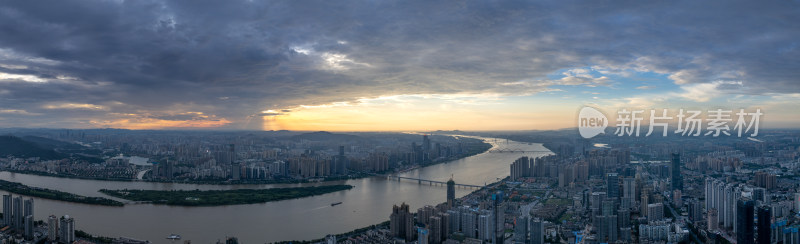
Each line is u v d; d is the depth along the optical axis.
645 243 184.00
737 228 183.88
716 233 194.62
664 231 190.75
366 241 197.25
